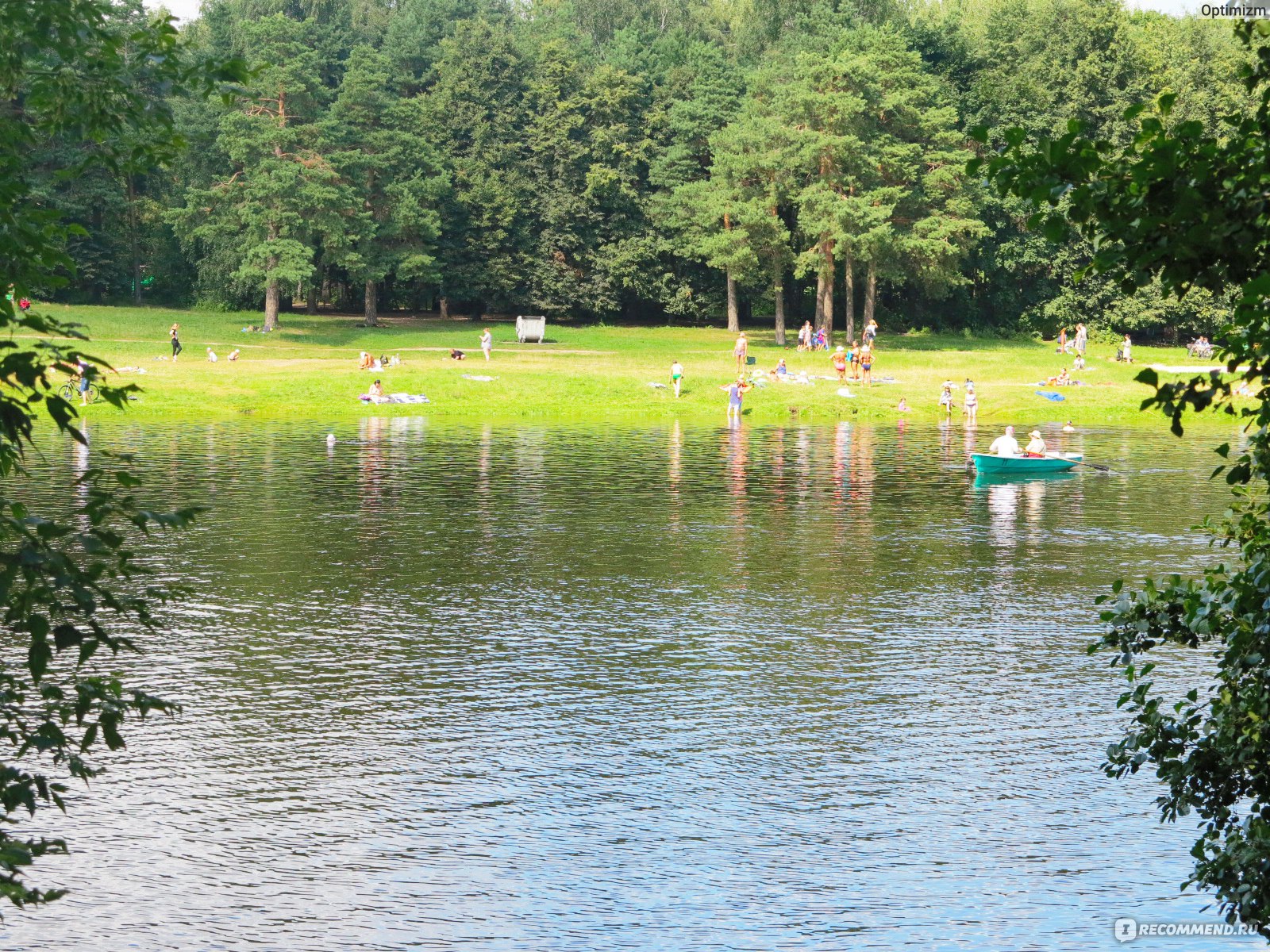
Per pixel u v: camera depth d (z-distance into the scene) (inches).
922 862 523.2
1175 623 304.7
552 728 666.8
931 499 1435.8
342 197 3302.2
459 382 2495.1
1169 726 303.7
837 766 620.1
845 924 476.4
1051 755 634.8
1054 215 233.8
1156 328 3890.3
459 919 476.7
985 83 3860.7
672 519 1285.7
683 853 529.7
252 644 808.9
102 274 3865.7
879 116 3321.9
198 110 3782.0
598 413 2390.5
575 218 3969.0
